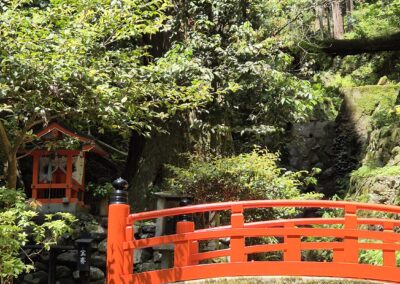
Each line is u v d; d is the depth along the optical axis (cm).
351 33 1839
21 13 681
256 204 573
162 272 555
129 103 684
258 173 853
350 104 1507
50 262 784
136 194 1020
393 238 572
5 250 539
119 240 555
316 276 555
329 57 1380
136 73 709
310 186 1402
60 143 855
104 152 1049
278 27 1215
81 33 670
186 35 1062
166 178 979
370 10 1684
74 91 627
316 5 1273
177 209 569
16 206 567
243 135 1163
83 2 720
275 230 568
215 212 843
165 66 796
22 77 598
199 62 928
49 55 621
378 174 1030
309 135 1495
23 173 1052
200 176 838
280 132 1216
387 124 1210
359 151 1416
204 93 766
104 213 951
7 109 612
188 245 564
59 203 854
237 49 998
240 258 560
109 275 551
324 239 984
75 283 829
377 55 1622
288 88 1006
